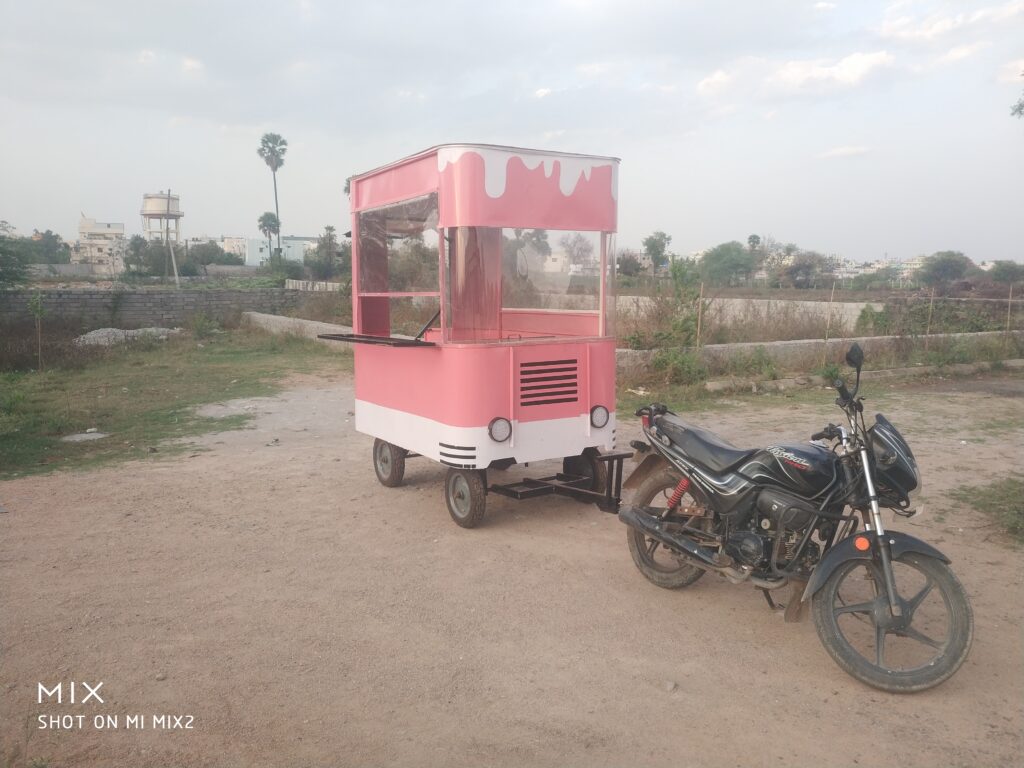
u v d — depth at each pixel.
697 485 4.29
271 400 11.74
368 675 3.64
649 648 3.91
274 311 28.20
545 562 5.08
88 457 8.13
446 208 5.46
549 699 3.45
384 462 6.82
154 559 5.13
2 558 5.14
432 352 5.71
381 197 6.34
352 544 5.42
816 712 3.34
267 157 80.25
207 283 45.69
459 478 5.76
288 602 4.45
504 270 6.22
